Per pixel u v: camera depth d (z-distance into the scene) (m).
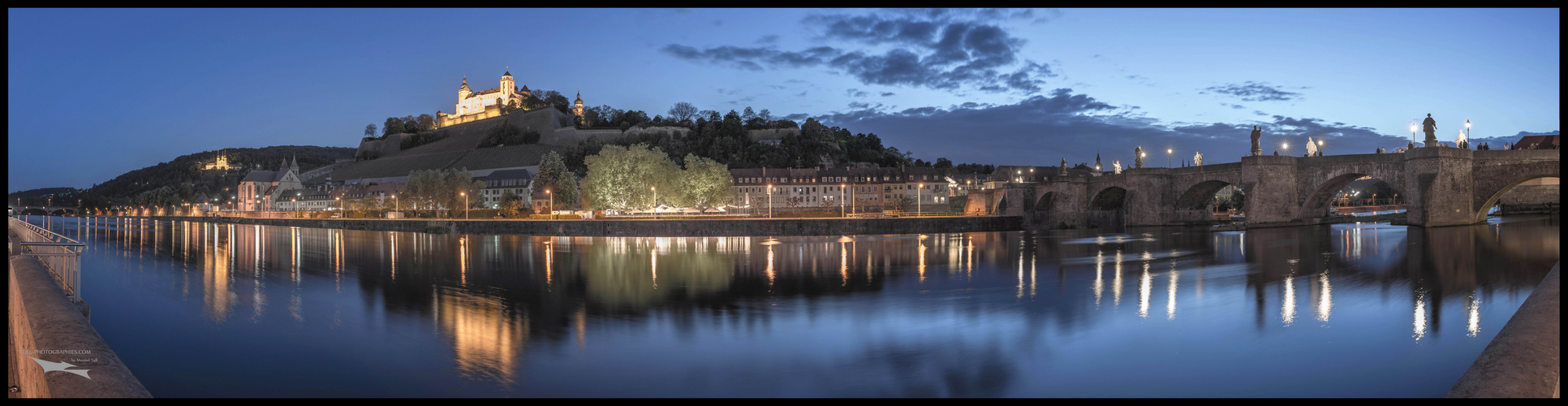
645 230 89.06
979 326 29.91
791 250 67.00
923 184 167.00
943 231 91.88
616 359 25.58
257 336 30.00
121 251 75.38
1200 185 88.81
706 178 113.69
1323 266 46.09
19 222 60.47
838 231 87.31
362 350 27.34
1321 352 24.69
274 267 56.59
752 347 27.14
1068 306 34.09
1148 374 22.89
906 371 23.77
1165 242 70.31
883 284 43.00
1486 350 11.22
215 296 40.91
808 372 23.81
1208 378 22.30
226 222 171.25
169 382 24.20
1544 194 90.25
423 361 25.77
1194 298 35.53
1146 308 33.19
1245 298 35.09
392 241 87.44
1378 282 38.69
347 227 121.62
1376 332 27.14
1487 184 64.38
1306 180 78.81
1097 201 102.81
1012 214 108.88
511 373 24.05
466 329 30.72
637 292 40.75
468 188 129.50
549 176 139.75
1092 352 25.39
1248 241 66.56
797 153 193.50
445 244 80.00
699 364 24.83
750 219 89.50
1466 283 37.12
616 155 106.81
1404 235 63.94
